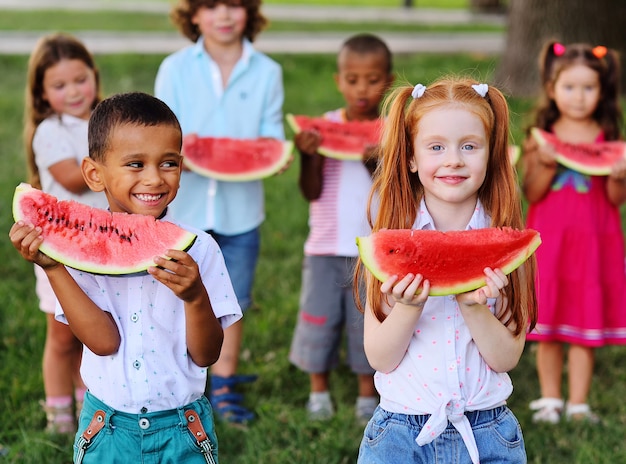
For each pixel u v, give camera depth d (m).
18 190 2.86
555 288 4.69
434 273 2.81
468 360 2.97
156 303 2.95
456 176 2.91
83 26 17.42
